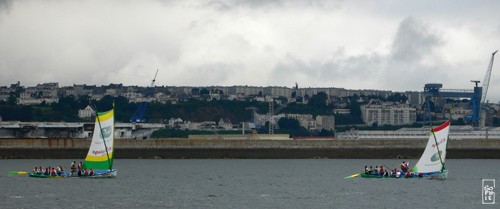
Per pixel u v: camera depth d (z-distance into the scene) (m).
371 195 191.75
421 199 183.25
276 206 170.75
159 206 169.50
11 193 190.62
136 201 178.00
